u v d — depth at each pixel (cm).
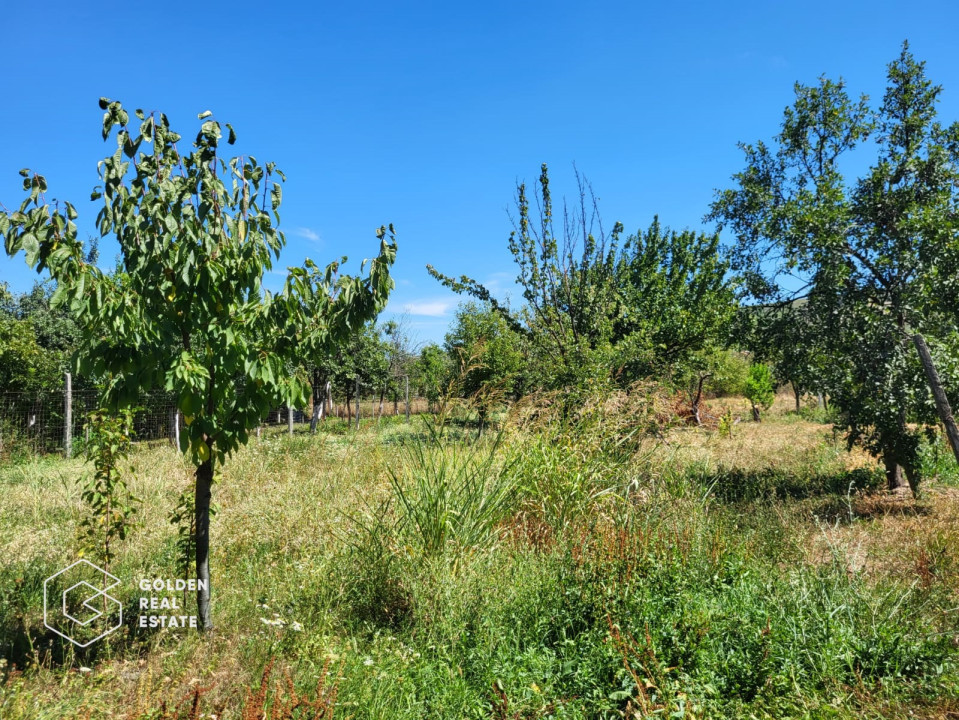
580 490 572
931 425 823
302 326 415
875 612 385
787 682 315
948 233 766
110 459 433
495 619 382
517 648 349
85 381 1429
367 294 426
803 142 951
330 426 2142
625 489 602
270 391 397
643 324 1136
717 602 387
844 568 434
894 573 485
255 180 401
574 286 1137
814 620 368
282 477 827
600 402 722
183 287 364
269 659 337
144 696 292
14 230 323
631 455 675
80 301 327
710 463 909
